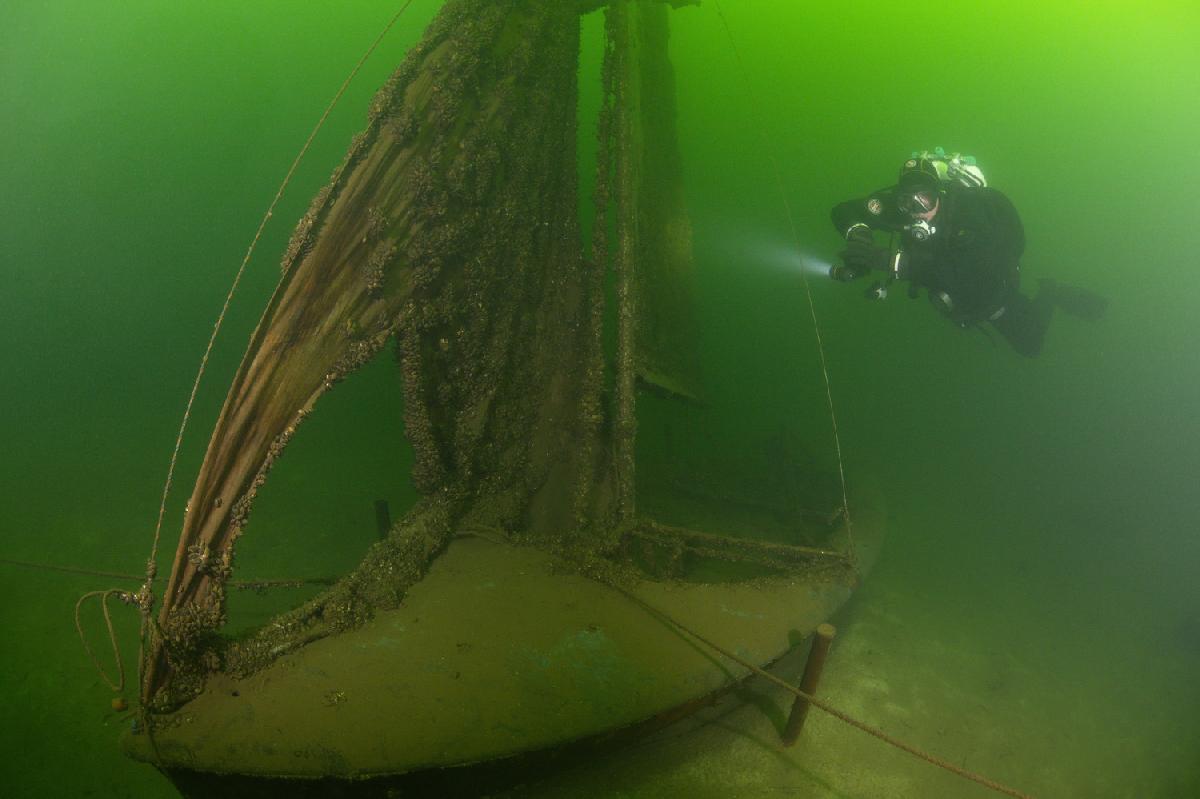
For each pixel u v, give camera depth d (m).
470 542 3.68
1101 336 15.40
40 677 4.14
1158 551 6.37
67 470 6.83
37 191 14.94
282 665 2.90
